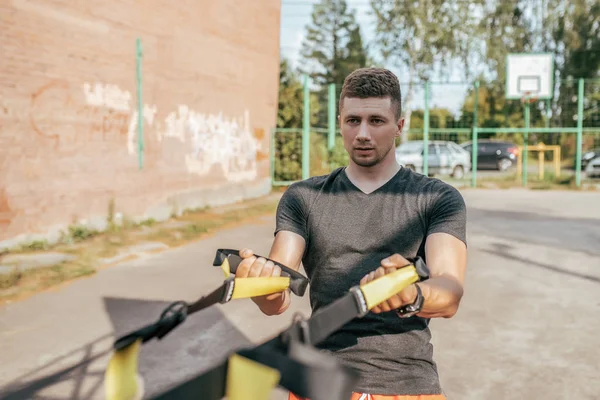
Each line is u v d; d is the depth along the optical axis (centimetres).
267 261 137
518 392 371
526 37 3684
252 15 1459
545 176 2189
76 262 707
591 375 397
